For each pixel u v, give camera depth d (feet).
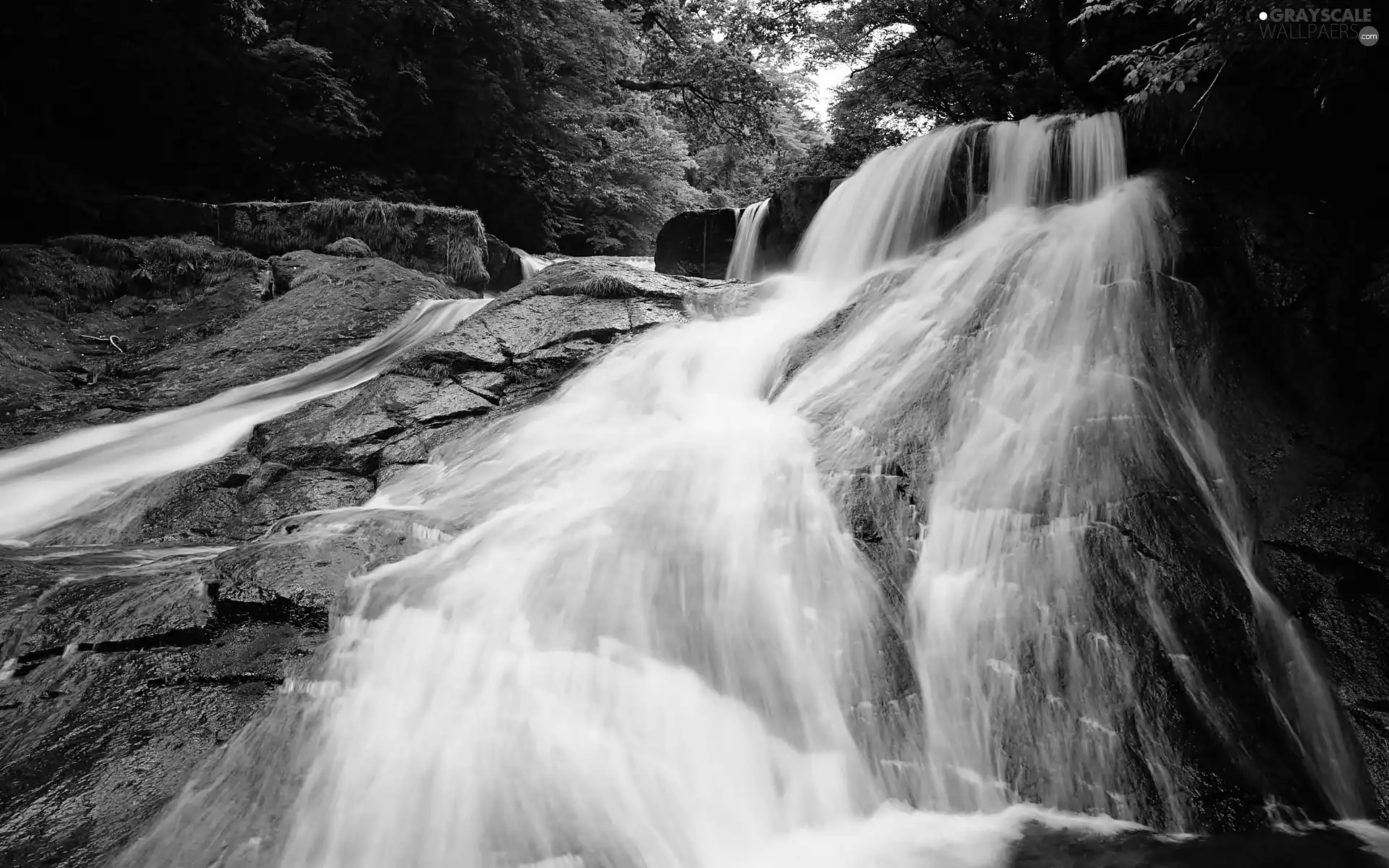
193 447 24.30
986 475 15.42
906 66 47.70
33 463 23.66
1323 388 17.43
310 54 56.08
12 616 13.01
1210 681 12.69
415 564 14.15
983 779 11.89
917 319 20.35
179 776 10.62
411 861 9.59
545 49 71.41
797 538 14.33
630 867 9.84
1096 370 16.99
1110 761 11.86
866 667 12.61
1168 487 14.88
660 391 22.00
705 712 11.87
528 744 11.01
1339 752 12.91
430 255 47.32
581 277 28.27
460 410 22.66
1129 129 22.57
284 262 43.32
